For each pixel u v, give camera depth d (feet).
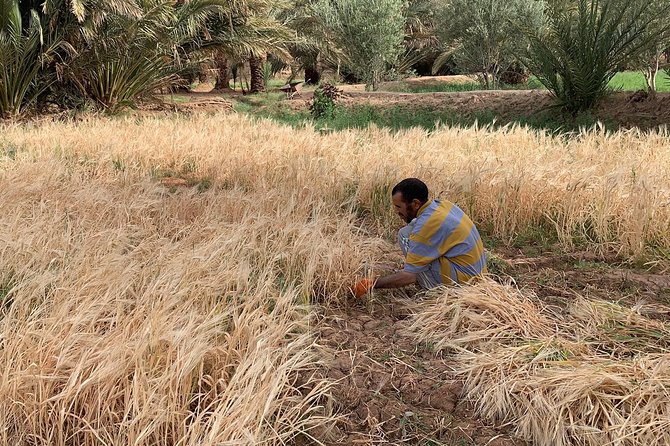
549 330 13.12
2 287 14.15
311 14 78.69
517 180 22.56
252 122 49.26
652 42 49.78
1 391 9.66
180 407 10.06
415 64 105.29
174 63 64.64
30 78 54.08
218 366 11.09
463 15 70.03
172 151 33.55
